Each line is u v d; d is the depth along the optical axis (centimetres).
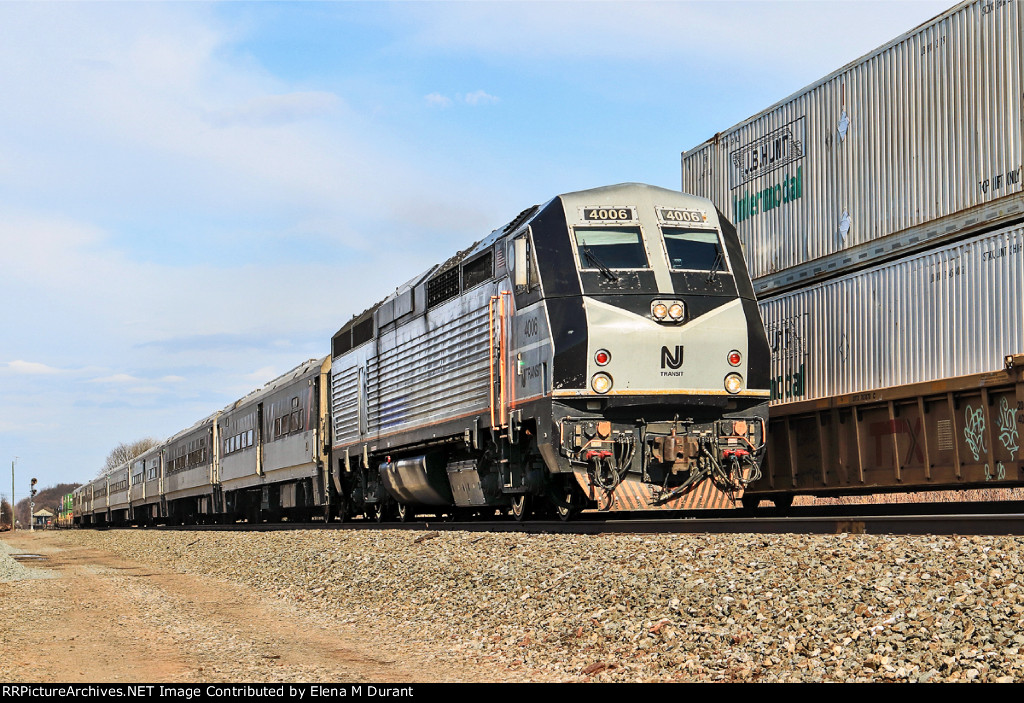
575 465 1427
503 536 1532
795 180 1686
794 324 1675
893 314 1460
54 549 3969
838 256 1584
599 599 1048
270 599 1644
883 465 1428
